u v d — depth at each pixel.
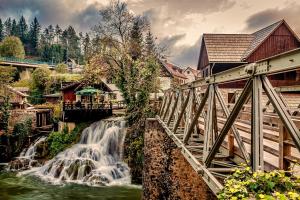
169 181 11.66
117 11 28.58
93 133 23.77
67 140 24.16
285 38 23.62
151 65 24.77
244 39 25.91
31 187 17.62
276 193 2.56
